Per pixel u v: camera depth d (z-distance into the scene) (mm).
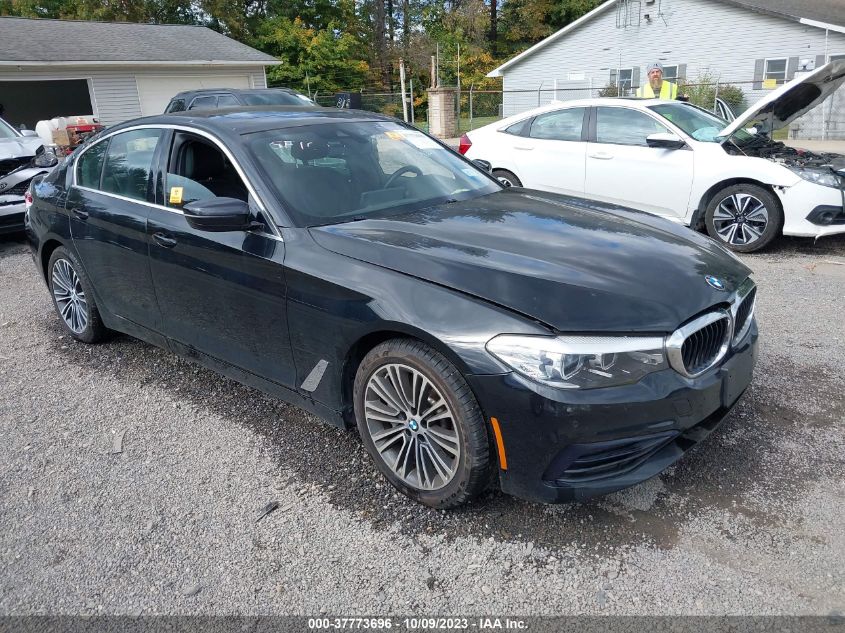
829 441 3115
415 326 2518
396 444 2852
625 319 2381
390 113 29234
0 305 5852
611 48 27766
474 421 2475
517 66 30391
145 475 3129
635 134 7164
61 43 20656
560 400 2301
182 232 3451
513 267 2621
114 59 20188
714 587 2289
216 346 3521
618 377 2346
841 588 2254
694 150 6723
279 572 2467
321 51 34438
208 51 23484
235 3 34750
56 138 15008
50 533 2740
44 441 3473
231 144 3375
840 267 6043
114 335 4859
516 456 2428
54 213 4469
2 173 8039
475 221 3201
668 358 2418
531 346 2334
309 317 2918
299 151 3482
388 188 3531
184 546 2627
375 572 2445
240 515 2803
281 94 14305
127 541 2672
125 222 3820
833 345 4234
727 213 6688
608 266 2686
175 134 3686
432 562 2480
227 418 3635
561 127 7715
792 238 7254
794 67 23688
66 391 4051
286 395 3252
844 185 6191
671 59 26375
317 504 2854
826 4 26922
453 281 2572
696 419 2508
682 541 2518
